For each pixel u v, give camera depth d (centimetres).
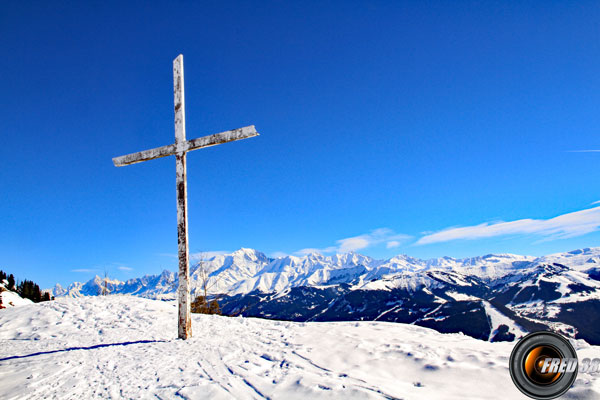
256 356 654
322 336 760
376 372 496
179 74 991
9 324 1100
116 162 1061
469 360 487
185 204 938
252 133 868
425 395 395
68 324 1084
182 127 970
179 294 902
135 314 1196
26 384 547
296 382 476
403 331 765
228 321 1095
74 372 605
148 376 565
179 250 920
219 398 441
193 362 637
